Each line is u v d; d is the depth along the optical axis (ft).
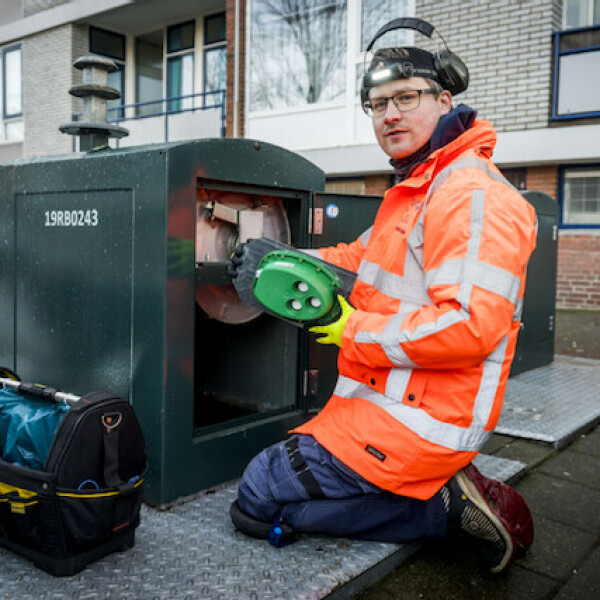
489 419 5.88
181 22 45.44
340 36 32.42
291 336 9.27
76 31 45.01
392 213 6.40
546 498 8.57
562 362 17.02
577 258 28.94
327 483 6.33
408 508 6.47
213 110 36.45
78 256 8.13
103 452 5.95
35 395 6.55
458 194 5.49
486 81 28.86
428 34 6.22
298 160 8.91
